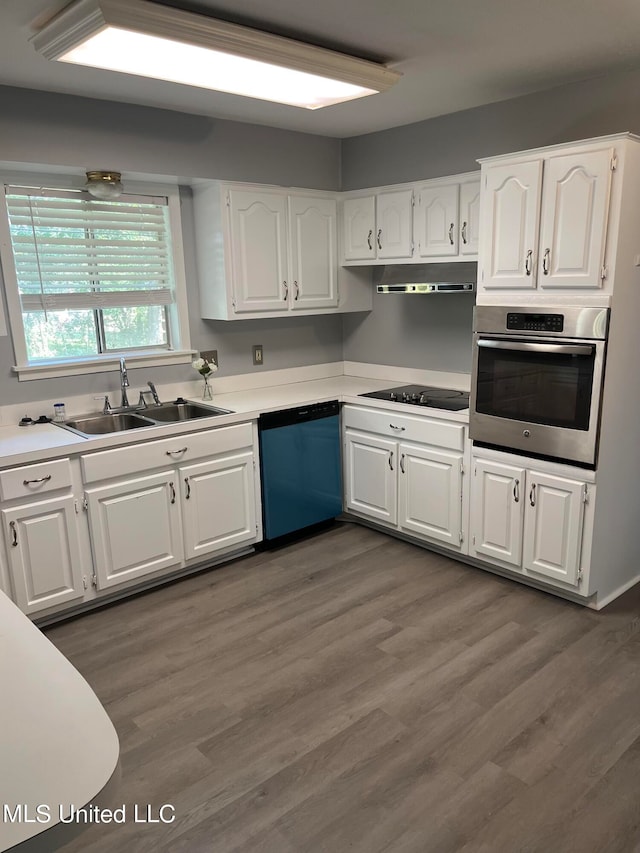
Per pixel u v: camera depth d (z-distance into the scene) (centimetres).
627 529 317
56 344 349
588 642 278
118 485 308
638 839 181
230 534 359
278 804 196
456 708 238
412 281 378
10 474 272
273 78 259
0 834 82
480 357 316
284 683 255
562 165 273
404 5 218
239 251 372
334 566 359
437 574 346
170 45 219
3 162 297
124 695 250
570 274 279
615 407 285
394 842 182
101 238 353
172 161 347
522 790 199
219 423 341
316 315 457
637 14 229
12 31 227
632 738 220
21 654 126
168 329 393
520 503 315
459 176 343
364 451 393
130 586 325
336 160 432
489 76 300
